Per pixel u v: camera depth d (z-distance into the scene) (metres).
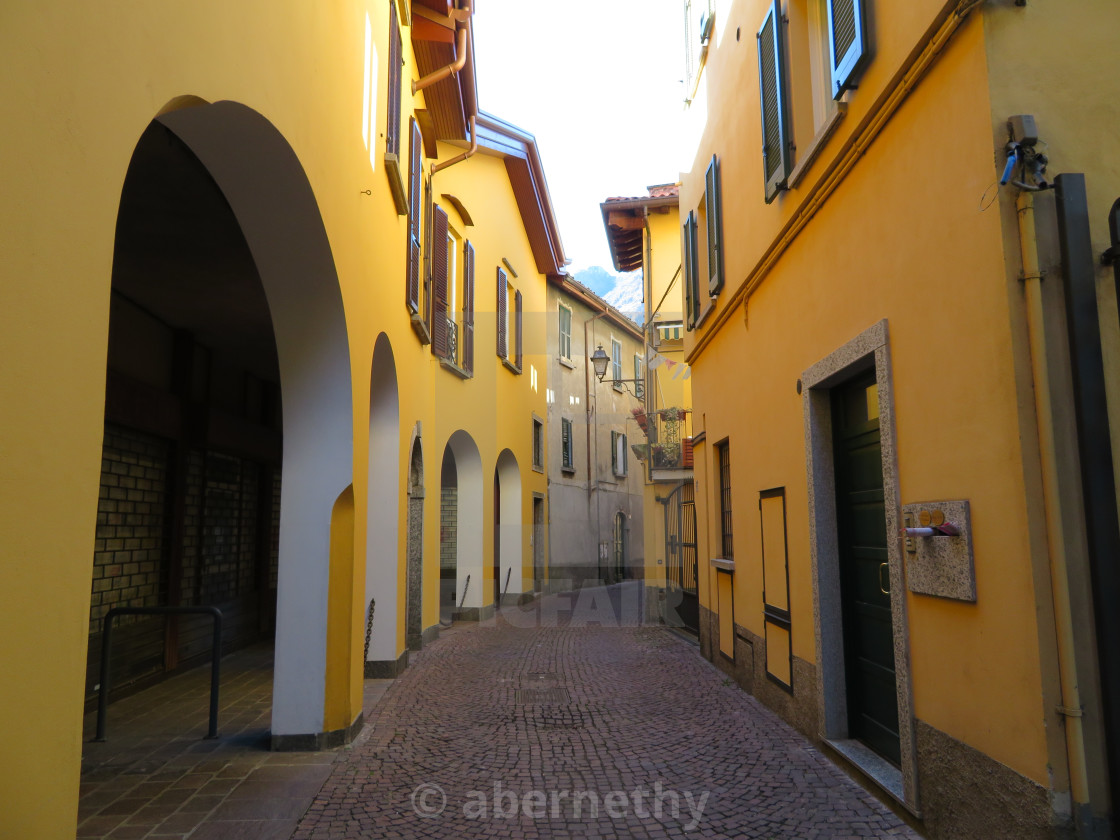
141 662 7.20
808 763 4.81
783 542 5.91
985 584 3.10
